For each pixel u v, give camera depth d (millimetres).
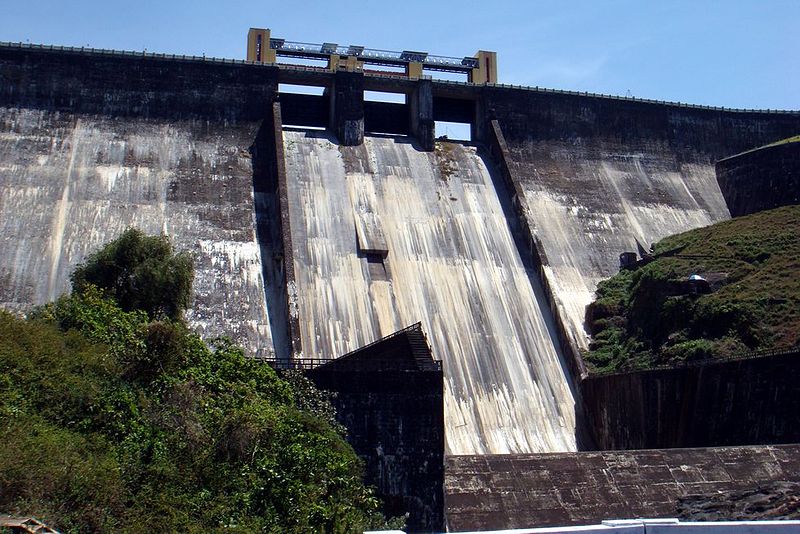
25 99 65438
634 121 82688
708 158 84438
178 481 26531
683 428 48188
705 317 54969
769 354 45656
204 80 69938
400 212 67125
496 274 64500
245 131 69000
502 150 73375
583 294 65812
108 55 68312
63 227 58156
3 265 54438
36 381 27891
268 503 27562
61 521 22078
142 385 30625
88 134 65125
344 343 56219
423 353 40062
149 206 61375
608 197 76125
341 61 77312
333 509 28281
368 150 72250
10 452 23078
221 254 59344
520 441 53219
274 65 71438
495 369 57375
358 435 37500
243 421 29188
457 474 40312
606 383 54812
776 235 63656
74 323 34938
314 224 63844
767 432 43656
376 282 60969
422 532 36938
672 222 75938
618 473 41656
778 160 77250
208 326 54312
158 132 67000
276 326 55875
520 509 39219
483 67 81188
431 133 74500
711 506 35781
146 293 43875
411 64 78812
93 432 27047
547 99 79625
